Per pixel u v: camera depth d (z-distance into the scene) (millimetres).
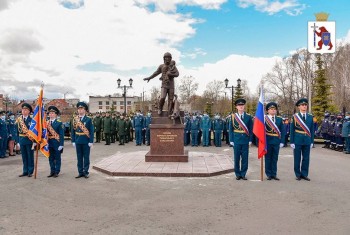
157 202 7301
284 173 10789
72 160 14078
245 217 6254
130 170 10484
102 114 24016
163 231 5531
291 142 9828
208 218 6199
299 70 50688
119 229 5629
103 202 7312
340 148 17531
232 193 8086
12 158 15125
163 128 12352
